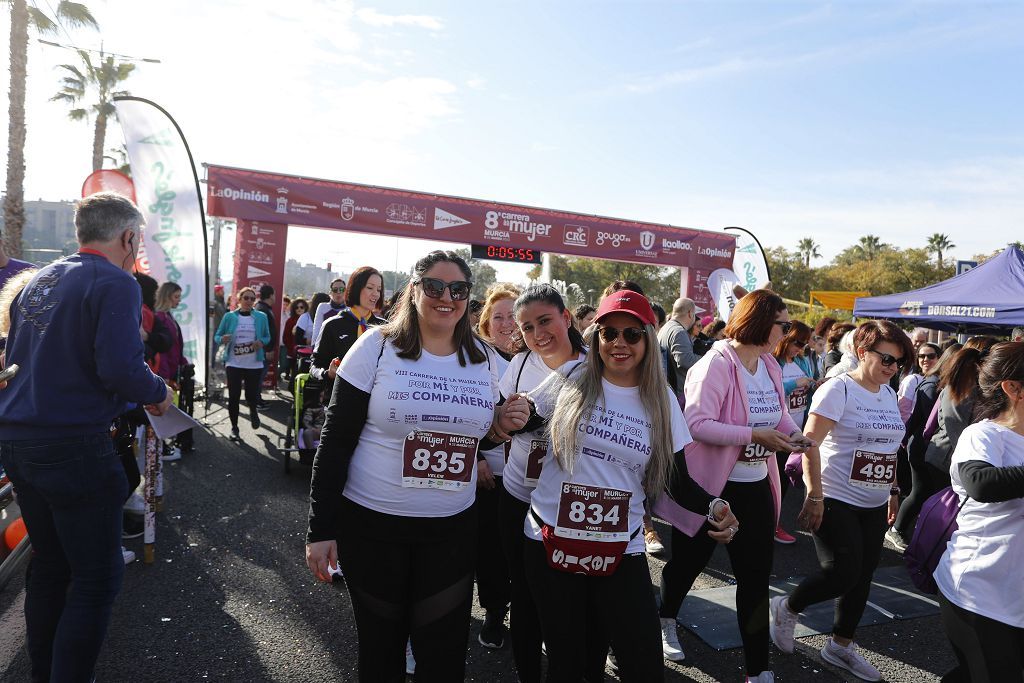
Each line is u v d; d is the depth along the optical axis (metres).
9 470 2.39
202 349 8.27
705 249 16.11
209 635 3.29
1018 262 8.79
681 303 6.11
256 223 12.08
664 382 2.35
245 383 8.10
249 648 3.19
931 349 6.76
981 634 2.24
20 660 3.00
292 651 3.19
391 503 2.12
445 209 13.50
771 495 2.99
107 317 2.36
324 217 12.49
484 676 3.10
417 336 2.20
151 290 5.03
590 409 2.28
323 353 4.79
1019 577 2.21
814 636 3.63
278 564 4.21
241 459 6.76
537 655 2.71
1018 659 2.20
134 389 2.41
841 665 3.29
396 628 2.16
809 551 5.08
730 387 2.96
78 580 2.41
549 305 2.76
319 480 2.08
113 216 2.51
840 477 3.18
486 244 13.94
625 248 15.27
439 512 2.16
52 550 2.49
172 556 4.23
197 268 8.22
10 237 17.11
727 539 2.32
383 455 2.14
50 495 2.35
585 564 2.18
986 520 2.30
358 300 4.83
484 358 2.32
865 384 3.23
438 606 2.14
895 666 3.35
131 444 3.70
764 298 3.01
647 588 2.21
